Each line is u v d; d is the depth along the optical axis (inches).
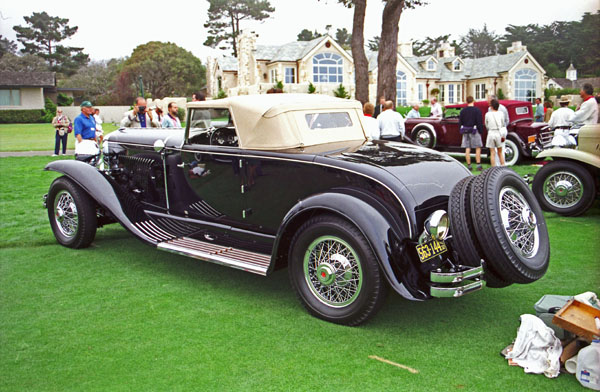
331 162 149.3
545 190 282.0
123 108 2169.0
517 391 110.1
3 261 207.9
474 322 146.4
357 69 690.2
